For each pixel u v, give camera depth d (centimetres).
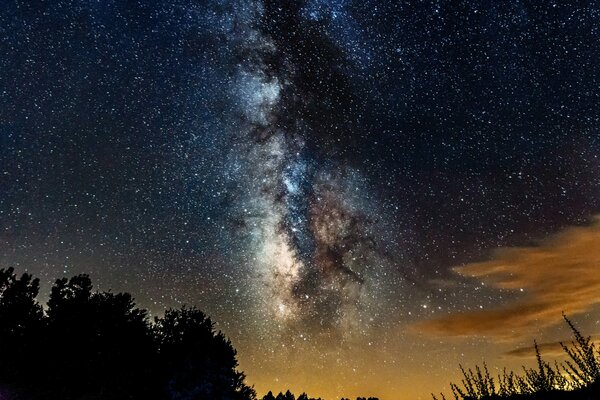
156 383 809
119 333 827
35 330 784
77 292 863
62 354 775
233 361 900
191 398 802
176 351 866
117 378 780
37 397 721
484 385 590
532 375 574
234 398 852
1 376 726
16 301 802
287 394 1141
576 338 554
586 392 509
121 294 890
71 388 751
